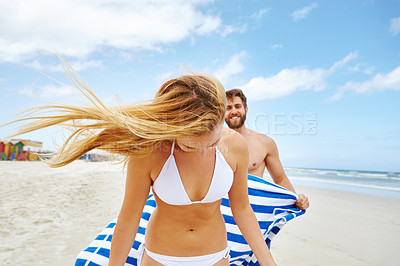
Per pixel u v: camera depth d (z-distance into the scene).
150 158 1.23
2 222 4.08
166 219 1.36
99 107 1.15
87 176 11.71
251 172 2.60
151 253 1.40
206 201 1.30
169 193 1.25
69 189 7.54
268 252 1.46
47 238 3.46
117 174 13.29
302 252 3.33
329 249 3.45
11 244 3.21
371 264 2.98
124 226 1.29
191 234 1.37
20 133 1.19
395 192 10.17
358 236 4.04
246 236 1.51
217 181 1.28
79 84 1.16
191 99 1.10
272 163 2.73
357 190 10.91
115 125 1.20
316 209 6.20
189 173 1.25
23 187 7.51
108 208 5.27
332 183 14.92
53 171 13.29
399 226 4.64
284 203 2.30
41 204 5.40
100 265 1.86
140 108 1.14
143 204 1.31
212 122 1.08
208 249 1.39
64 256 2.90
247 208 1.51
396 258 3.15
